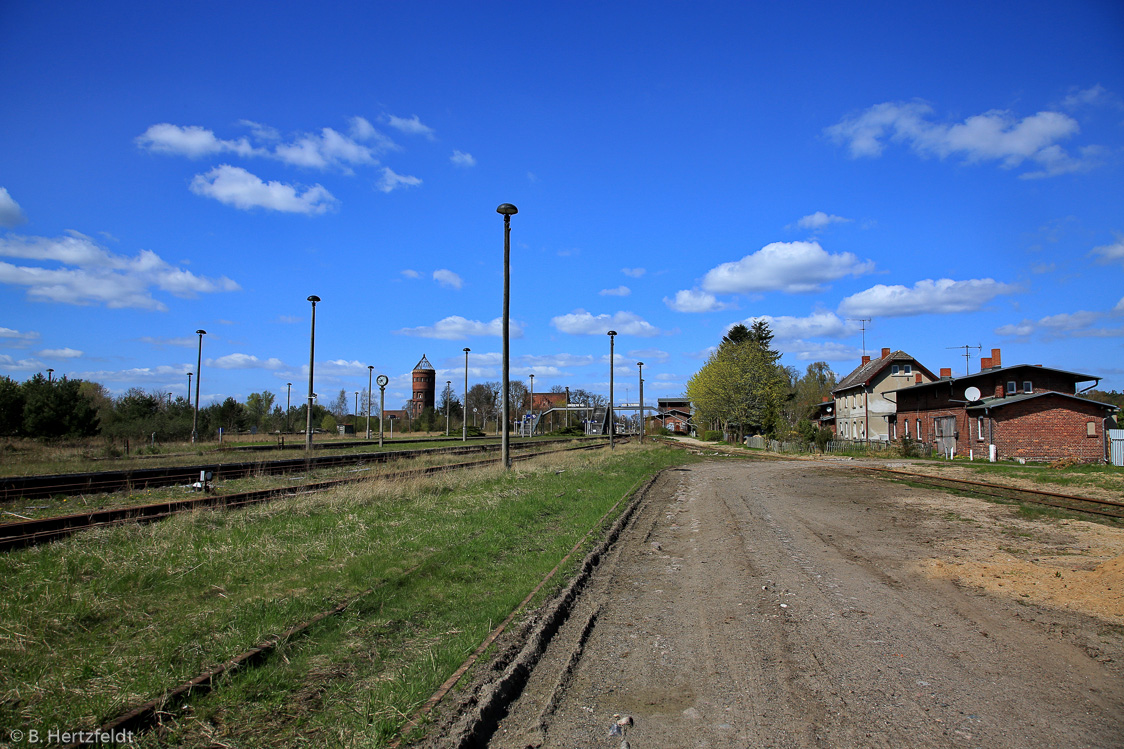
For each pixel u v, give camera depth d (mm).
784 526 12031
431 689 4438
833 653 5316
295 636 5293
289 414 77062
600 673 5070
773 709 4309
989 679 4738
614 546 10336
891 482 21203
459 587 7129
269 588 6566
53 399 39156
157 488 14891
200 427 49188
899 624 6047
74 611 5508
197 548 8062
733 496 17453
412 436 70438
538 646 5504
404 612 6184
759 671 4980
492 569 8086
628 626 6250
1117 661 5066
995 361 51344
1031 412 33719
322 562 7754
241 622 5480
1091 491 18062
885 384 55438
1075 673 4840
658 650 5559
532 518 12195
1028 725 4008
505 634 5605
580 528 11297
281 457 25438
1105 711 4199
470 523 10969
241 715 4000
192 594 6297
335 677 4648
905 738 3854
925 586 7453
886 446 43281
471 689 4453
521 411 119438
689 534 11570
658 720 4223
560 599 6793
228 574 6949
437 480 16297
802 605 6711
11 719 3727
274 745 3664
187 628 5305
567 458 28109
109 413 49406
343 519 10617
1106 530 11336
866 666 5016
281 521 10367
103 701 3967
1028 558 8953
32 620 5254
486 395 115812
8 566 6875
